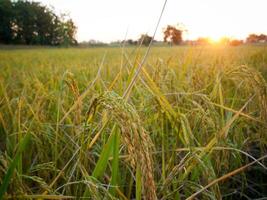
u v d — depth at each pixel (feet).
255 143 9.87
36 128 7.15
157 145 7.47
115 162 4.83
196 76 10.73
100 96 3.73
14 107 9.31
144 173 3.19
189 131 5.80
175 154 6.43
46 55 79.20
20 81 15.66
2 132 8.50
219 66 14.79
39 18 281.95
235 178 7.65
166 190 5.38
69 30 229.66
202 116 6.85
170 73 9.33
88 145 5.23
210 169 5.51
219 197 5.61
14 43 279.69
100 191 4.69
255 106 8.67
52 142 7.29
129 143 3.18
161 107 6.20
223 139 6.54
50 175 6.91
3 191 4.33
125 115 3.19
